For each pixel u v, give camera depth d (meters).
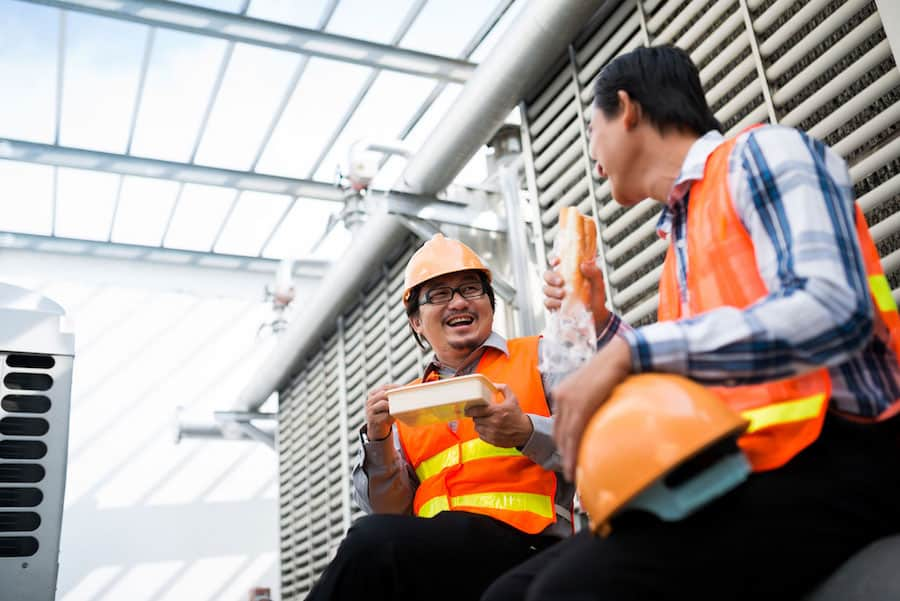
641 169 1.59
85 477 10.94
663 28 3.89
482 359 2.42
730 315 1.17
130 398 11.39
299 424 8.48
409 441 2.36
